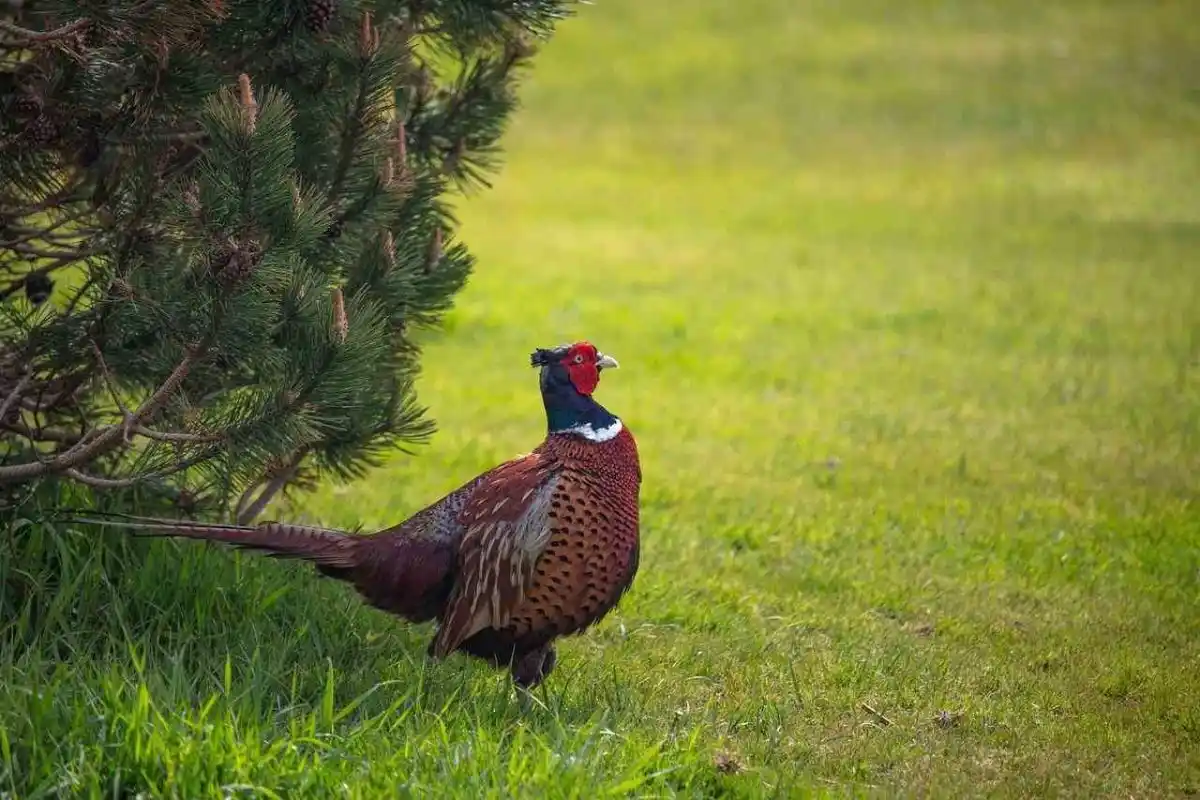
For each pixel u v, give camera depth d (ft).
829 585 40.14
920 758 29.43
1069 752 30.01
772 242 96.32
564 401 29.84
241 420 27.86
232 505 37.68
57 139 29.14
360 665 32.04
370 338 27.96
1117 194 107.24
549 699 30.60
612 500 29.58
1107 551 43.06
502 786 24.56
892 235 97.66
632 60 151.12
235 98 26.40
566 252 93.45
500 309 77.97
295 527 29.91
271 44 30.22
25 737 25.09
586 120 133.90
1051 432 56.49
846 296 81.66
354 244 30.86
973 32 155.94
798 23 161.38
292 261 27.32
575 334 73.31
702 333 73.82
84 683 26.63
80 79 28.58
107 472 33.96
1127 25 155.63
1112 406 59.93
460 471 50.96
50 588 31.42
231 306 26.18
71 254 31.53
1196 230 96.84
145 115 29.37
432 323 35.42
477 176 36.88
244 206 25.77
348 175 30.48
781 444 55.11
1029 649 35.76
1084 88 136.87
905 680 33.50
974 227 99.14
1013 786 28.25
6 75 29.53
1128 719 31.83
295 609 32.96
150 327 28.55
